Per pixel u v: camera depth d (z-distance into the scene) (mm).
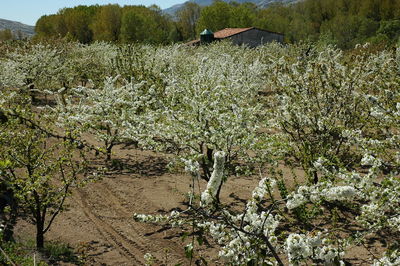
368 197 4664
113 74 19984
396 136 6273
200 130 8008
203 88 9281
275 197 8414
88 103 17656
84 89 11281
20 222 7707
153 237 7383
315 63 8852
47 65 23281
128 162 11805
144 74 15047
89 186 9867
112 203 8922
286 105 8555
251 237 3691
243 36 52906
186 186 9742
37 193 6746
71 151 6570
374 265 4020
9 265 4699
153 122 9023
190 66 17625
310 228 6660
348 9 76625
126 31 69438
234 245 3758
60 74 23797
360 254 6348
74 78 25234
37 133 6469
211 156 10977
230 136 7684
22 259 5332
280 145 7949
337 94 8406
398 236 6762
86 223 7945
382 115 6289
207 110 8320
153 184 9984
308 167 7656
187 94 9305
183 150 10148
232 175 10320
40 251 6664
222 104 9211
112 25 78312
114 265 6410
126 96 11852
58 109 10898
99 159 11992
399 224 4918
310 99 8562
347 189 3262
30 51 24375
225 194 9094
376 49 18594
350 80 8414
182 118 8164
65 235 7402
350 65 8922
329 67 8852
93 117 10914
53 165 6559
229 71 13711
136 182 10125
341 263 3662
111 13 78312
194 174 3715
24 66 22250
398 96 6832
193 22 88750
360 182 4582
